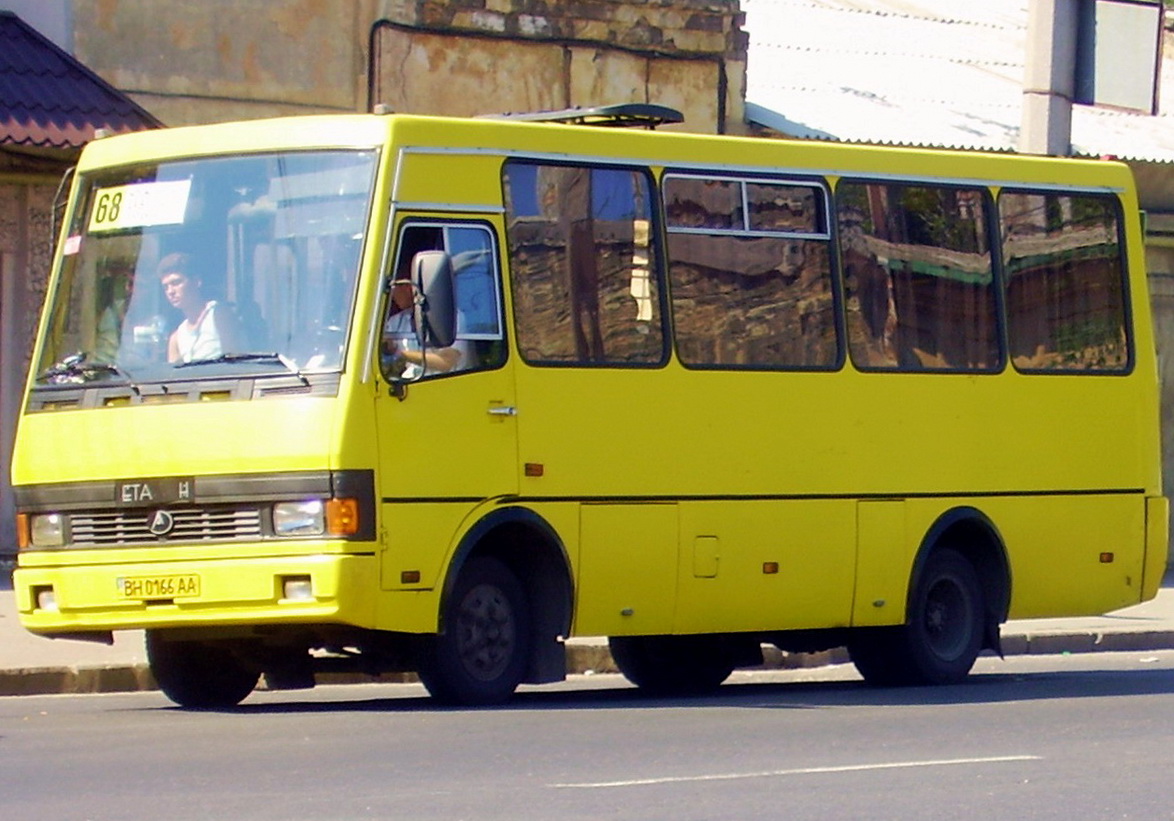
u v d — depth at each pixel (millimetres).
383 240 16688
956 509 20625
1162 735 15820
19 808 11836
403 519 16562
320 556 16188
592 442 17969
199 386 16750
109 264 17719
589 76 30578
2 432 27031
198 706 18484
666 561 18453
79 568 17016
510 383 17422
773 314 19422
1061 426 21500
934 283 20688
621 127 19625
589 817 11523
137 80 27391
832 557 19688
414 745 14641
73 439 17156
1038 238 21594
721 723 16328
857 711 17516
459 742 14828
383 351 16594
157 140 17844
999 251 21250
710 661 21078
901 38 40438
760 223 19438
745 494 19016
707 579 18734
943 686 20641
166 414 16781
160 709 18125
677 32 31359
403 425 16641
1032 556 21266
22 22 26219
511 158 17688
